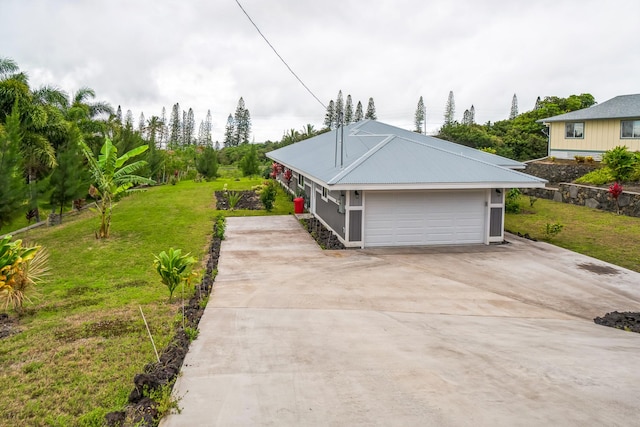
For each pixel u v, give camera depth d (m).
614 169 23.50
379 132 24.08
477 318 8.77
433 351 6.74
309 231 17.19
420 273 11.93
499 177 14.92
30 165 19.98
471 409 4.92
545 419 4.68
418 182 14.32
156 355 6.48
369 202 14.86
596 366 6.15
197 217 19.86
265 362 6.37
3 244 8.82
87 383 6.02
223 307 9.01
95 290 10.20
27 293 9.38
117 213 21.02
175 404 5.14
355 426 4.66
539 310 9.45
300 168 19.78
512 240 16.20
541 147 41.25
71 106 26.14
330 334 7.55
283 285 10.60
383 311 9.02
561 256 13.95
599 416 4.74
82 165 21.59
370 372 5.96
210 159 37.69
